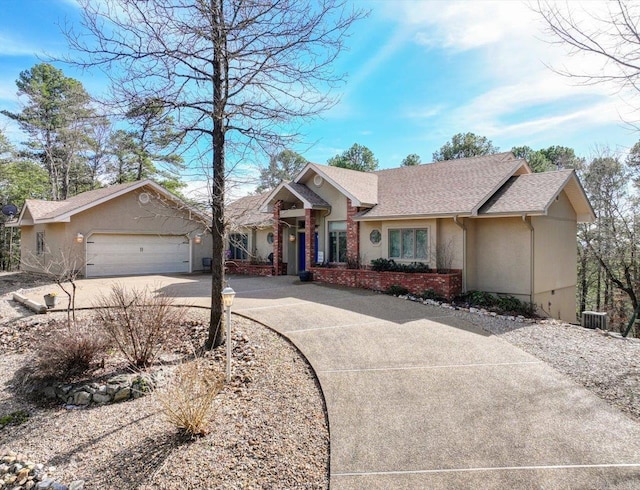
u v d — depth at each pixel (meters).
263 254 23.83
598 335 9.73
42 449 5.61
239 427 5.52
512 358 7.76
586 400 5.96
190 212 10.51
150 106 7.95
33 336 10.26
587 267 24.91
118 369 7.92
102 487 4.59
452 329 9.80
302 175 19.95
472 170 17.02
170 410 5.44
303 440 5.12
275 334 9.29
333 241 19.03
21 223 24.23
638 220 20.61
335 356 7.84
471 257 14.46
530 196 13.47
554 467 4.39
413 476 4.33
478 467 4.45
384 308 12.12
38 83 35.66
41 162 36.69
